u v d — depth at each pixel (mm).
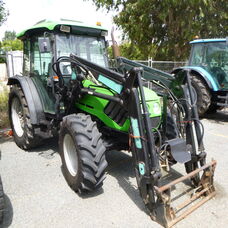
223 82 6805
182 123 3209
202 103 6871
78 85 3418
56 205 2893
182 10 10461
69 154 3277
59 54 3789
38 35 4207
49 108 4145
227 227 2529
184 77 3203
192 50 7484
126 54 12781
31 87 4320
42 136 4102
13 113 4891
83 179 2875
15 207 2846
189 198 3004
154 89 3631
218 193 3131
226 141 5145
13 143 5012
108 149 3330
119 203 2938
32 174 3633
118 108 3189
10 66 9148
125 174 3676
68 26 3770
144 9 10773
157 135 3102
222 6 10883
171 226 2500
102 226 2551
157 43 12102
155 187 2496
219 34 11469
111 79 2875
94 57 4227
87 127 2975
